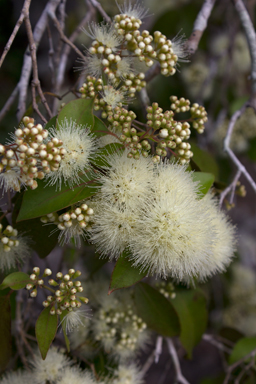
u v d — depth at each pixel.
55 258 0.66
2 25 0.88
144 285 0.40
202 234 0.35
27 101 0.52
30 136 0.33
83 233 0.36
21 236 0.37
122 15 0.36
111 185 0.34
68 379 0.39
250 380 0.45
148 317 0.41
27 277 0.34
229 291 0.62
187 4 0.60
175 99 0.39
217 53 0.70
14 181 0.33
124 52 0.38
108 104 0.36
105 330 0.42
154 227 0.34
